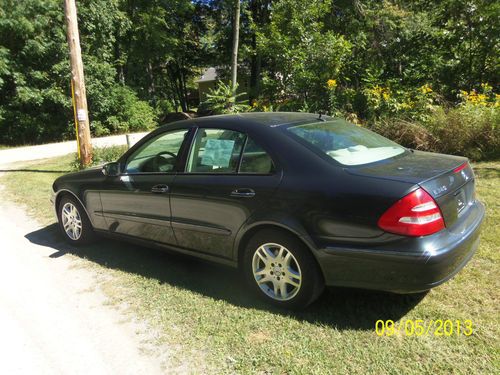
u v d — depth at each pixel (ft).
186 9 101.09
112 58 87.56
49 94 65.51
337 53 37.99
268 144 10.94
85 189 15.66
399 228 8.80
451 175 9.87
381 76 41.47
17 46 65.21
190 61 126.21
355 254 9.27
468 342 9.00
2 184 31.12
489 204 17.39
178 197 12.41
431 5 50.49
